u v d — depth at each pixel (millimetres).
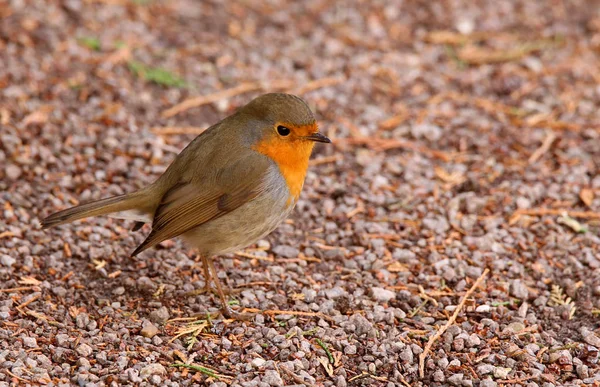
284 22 16219
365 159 12602
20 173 11414
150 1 16281
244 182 9023
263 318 9320
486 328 9195
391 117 13703
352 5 16906
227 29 15812
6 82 13234
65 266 9961
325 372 8492
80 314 9039
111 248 10328
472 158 12664
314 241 10828
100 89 13508
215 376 8281
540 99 14250
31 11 15141
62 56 14141
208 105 13727
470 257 10461
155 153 12242
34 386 7840
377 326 9203
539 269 10227
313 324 9188
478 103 14156
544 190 11875
